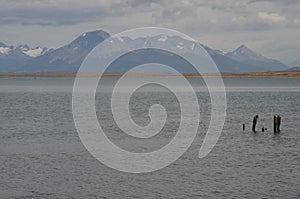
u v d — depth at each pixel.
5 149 56.66
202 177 43.28
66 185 40.19
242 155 54.31
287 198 36.72
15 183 40.59
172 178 42.97
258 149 58.44
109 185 40.47
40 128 77.50
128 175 44.00
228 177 43.31
